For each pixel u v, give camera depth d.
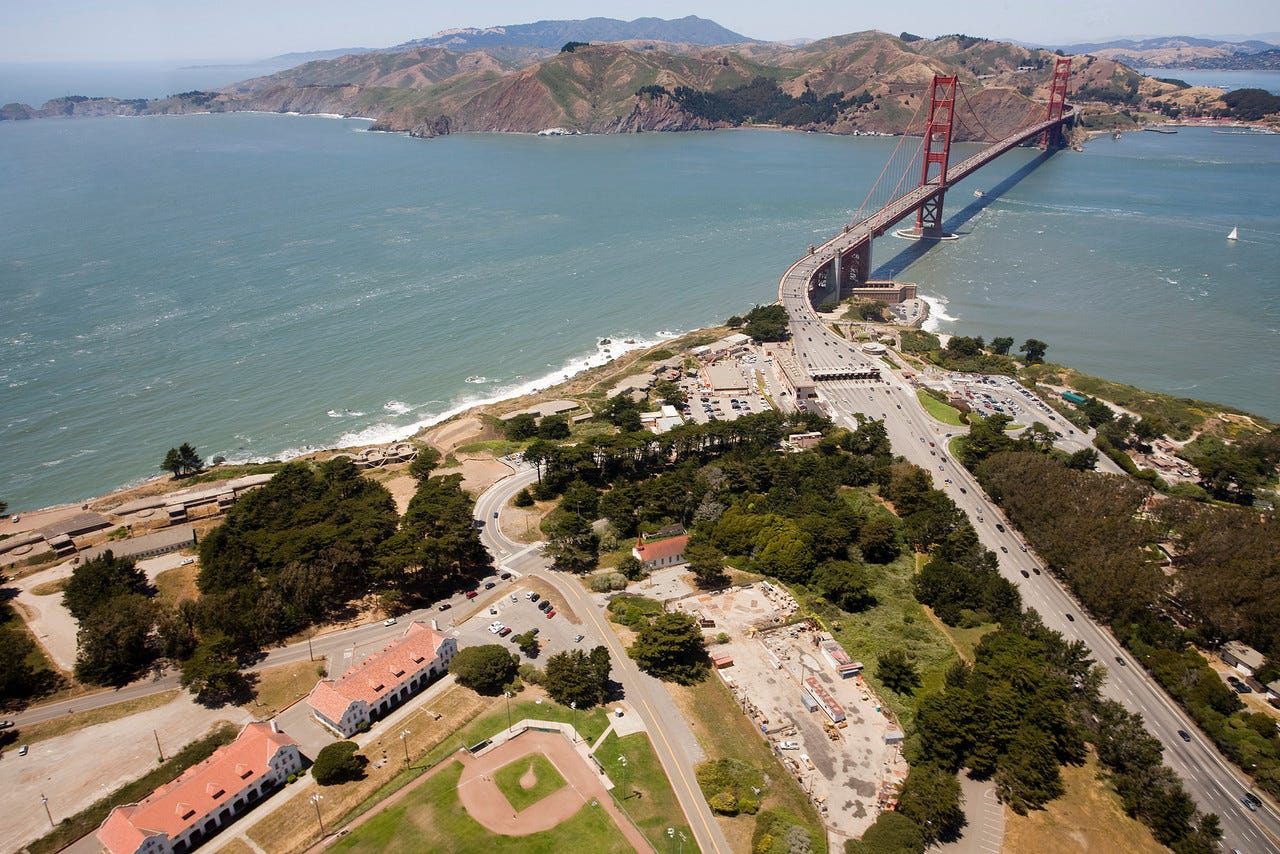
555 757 150.12
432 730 155.12
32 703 159.62
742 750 153.25
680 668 170.50
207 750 148.25
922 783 141.50
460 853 130.62
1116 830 140.38
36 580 196.50
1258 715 158.12
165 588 194.50
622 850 132.38
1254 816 142.75
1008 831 140.25
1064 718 153.88
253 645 175.50
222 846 130.38
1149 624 182.62
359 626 184.25
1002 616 188.88
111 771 144.25
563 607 192.38
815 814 140.75
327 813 136.62
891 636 185.62
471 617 188.00
